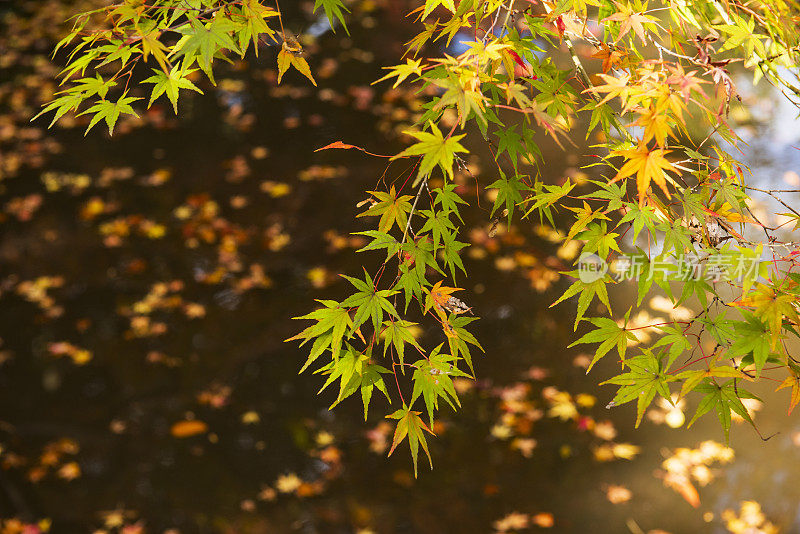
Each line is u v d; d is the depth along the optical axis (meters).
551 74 1.52
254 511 3.61
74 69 1.48
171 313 4.54
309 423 3.98
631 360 1.36
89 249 4.92
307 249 4.85
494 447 3.79
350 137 5.61
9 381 4.25
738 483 3.53
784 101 5.52
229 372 4.25
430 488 3.65
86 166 5.52
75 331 4.48
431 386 1.40
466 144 5.34
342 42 6.46
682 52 1.52
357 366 1.38
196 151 5.61
